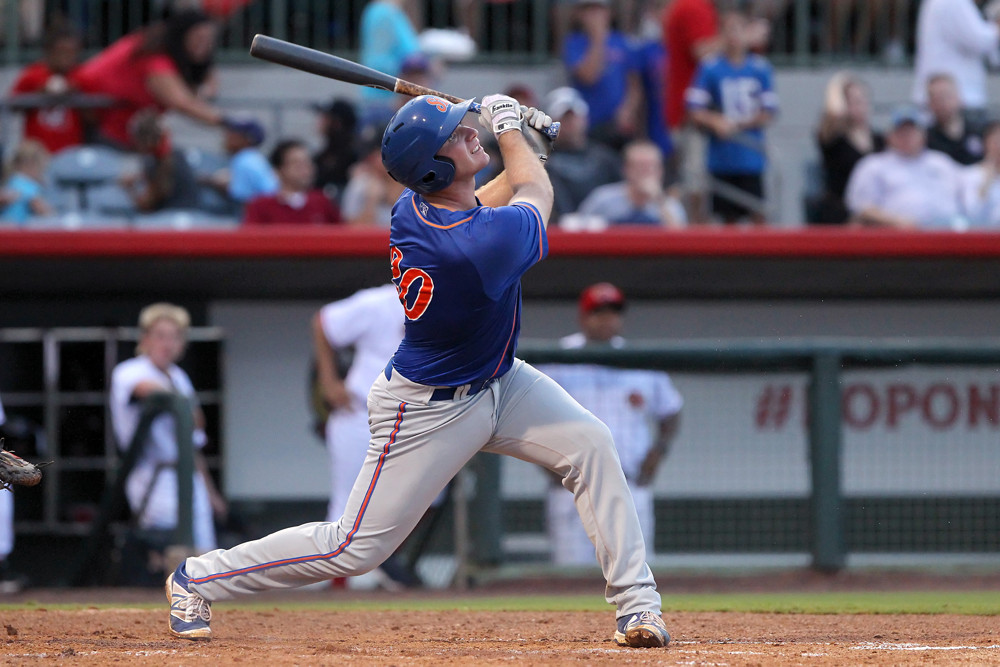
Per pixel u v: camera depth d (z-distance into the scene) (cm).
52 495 3281
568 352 2670
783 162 3872
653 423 2716
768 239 3039
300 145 3152
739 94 3438
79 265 3056
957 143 3531
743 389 2817
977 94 3706
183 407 2697
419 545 2936
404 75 3381
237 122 3494
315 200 3166
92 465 3331
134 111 3506
